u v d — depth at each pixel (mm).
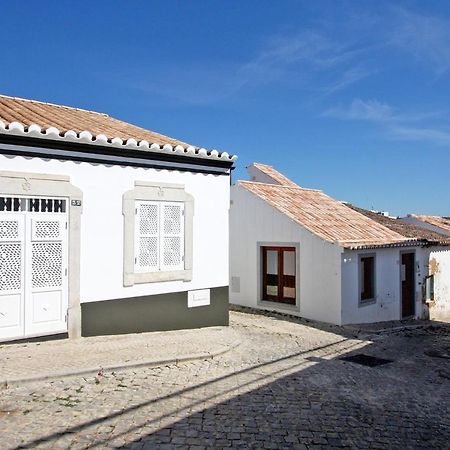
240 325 10930
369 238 12945
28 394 5438
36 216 7547
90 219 8141
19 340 7375
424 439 4875
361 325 11852
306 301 12219
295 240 12500
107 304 8359
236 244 14164
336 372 7219
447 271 16094
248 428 4883
